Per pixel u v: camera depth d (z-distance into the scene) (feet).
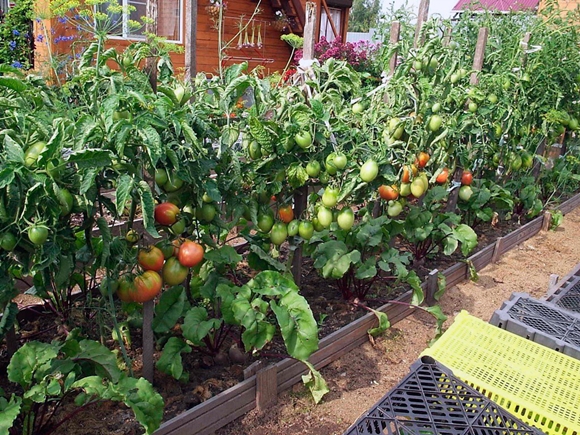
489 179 18.39
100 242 8.17
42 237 6.24
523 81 17.63
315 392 9.14
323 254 11.18
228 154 8.91
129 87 7.79
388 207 12.37
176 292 9.02
